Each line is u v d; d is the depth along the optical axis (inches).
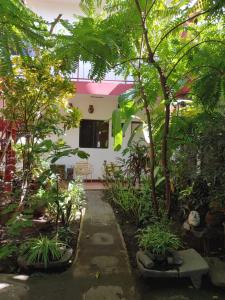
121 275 118.7
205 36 146.0
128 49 135.0
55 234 142.6
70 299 101.9
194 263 116.0
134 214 190.1
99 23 124.9
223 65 130.3
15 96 168.2
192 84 143.5
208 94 133.2
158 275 110.3
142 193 198.7
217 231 138.3
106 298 103.4
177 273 110.5
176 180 161.6
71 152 144.3
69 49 100.2
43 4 340.8
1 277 114.0
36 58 118.0
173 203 173.5
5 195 156.1
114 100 359.3
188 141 136.4
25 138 181.2
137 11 130.1
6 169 173.6
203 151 121.0
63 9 342.3
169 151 152.0
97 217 194.1
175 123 147.4
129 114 155.4
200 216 146.0
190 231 146.4
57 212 161.8
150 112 161.6
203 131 127.5
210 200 135.3
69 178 302.8
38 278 114.4
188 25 146.4
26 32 62.6
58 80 168.4
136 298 104.6
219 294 109.2
